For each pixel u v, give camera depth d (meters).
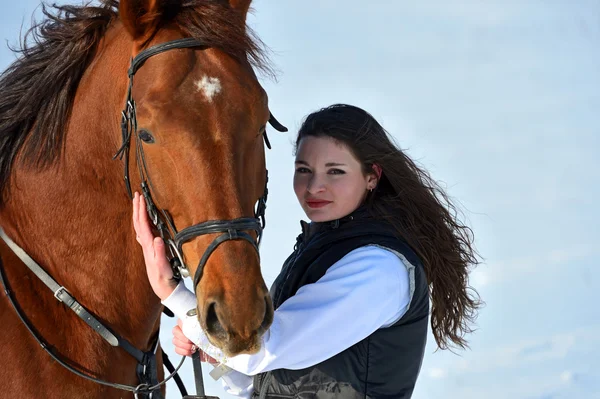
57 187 4.05
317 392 4.11
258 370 3.83
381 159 4.40
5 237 4.07
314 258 4.36
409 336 4.23
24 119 4.12
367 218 4.41
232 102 3.60
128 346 4.14
